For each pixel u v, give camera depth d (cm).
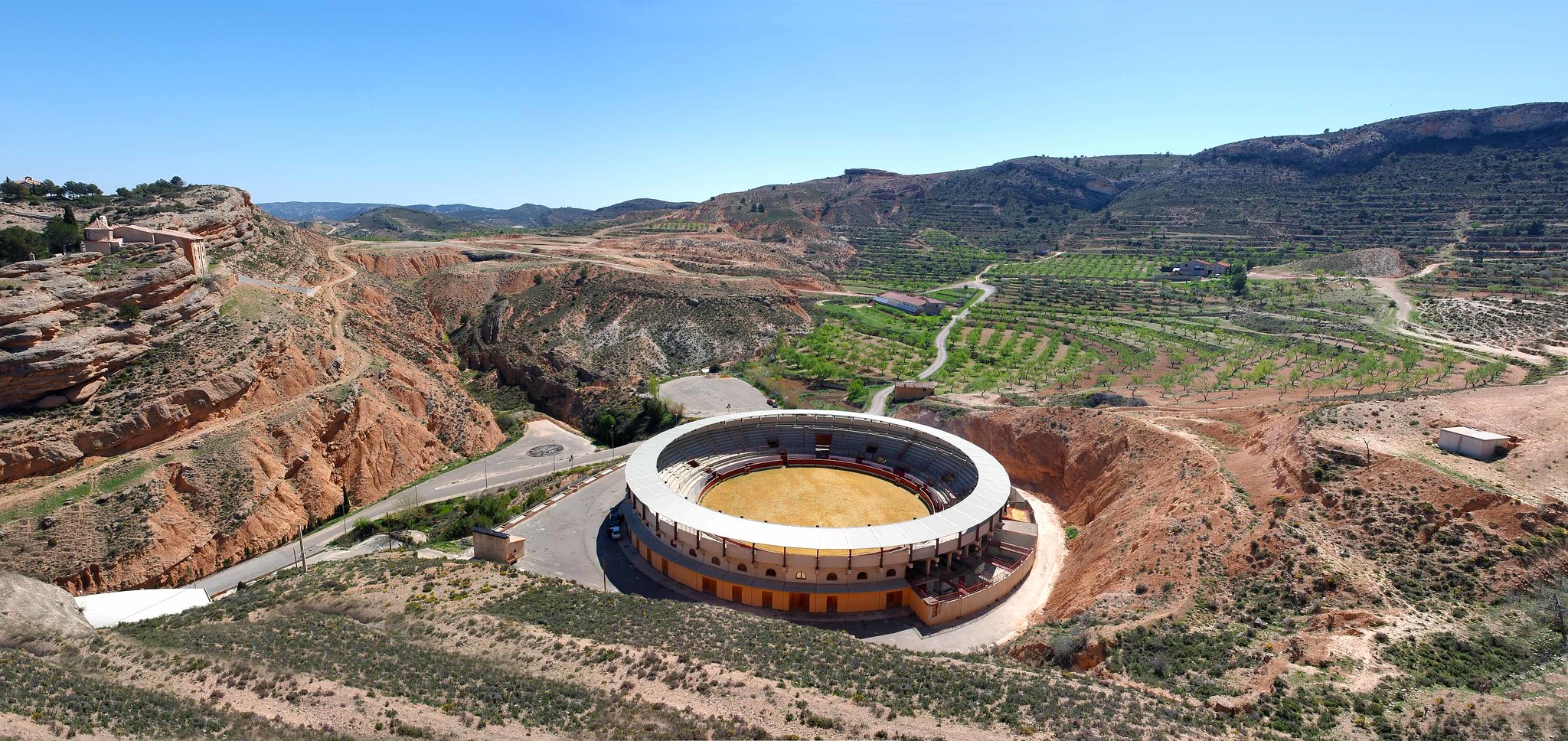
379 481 10700
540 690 4366
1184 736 3847
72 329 8794
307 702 4088
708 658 4878
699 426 10288
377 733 3788
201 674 4450
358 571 6725
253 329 10594
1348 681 4262
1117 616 5750
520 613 5759
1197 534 6419
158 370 9262
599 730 3912
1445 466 6178
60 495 7831
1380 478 6281
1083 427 10056
